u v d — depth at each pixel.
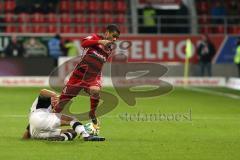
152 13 96.94
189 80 88.50
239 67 88.38
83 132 34.47
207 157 30.16
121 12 100.62
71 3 99.88
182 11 99.44
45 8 97.94
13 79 85.00
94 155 30.30
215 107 58.28
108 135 37.66
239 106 59.62
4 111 52.59
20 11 97.56
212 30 99.19
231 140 36.12
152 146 33.44
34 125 34.19
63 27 96.31
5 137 36.00
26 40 88.06
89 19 98.06
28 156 29.88
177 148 32.81
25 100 63.41
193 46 92.06
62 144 33.28
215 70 92.50
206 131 40.28
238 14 101.12
